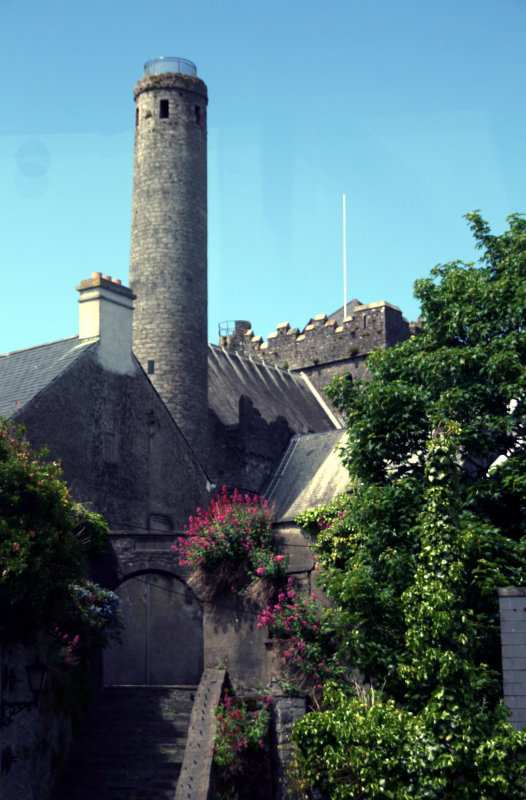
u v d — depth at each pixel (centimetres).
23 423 2934
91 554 2580
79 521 2536
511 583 1816
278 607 2442
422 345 2230
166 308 4400
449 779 1567
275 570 2480
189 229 4491
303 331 6794
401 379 2177
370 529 1942
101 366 3278
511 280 2145
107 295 3369
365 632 1828
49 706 2131
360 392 2212
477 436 2023
